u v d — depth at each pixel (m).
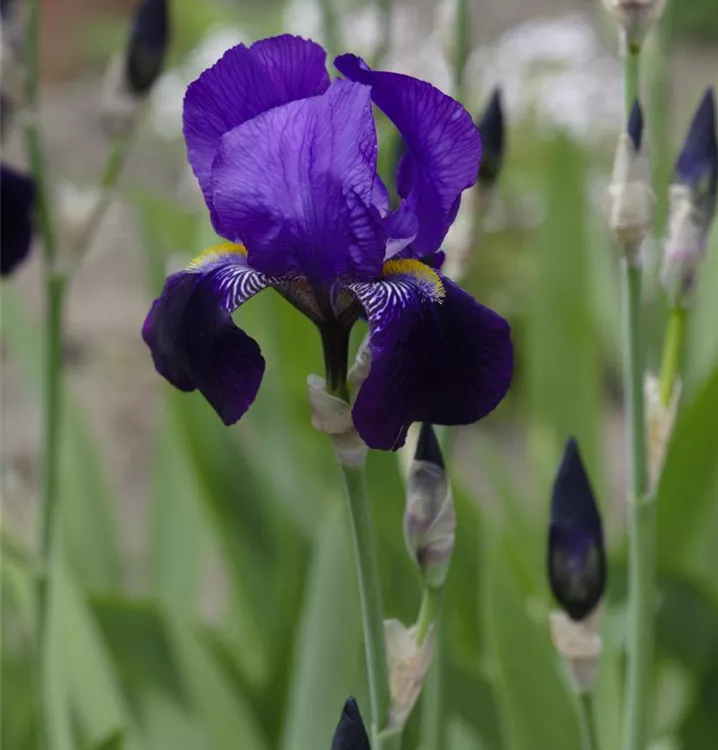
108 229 3.98
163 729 1.41
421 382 1.07
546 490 1.67
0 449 2.93
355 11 2.76
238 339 1.08
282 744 1.38
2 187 1.35
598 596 1.18
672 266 1.23
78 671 1.38
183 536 1.72
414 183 1.10
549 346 1.74
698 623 1.41
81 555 1.70
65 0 5.63
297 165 1.08
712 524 1.59
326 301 1.09
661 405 1.24
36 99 1.36
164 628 1.47
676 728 1.44
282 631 1.52
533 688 1.32
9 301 1.69
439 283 1.09
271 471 1.61
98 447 2.02
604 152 3.26
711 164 1.22
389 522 1.38
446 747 1.37
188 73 3.67
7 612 1.55
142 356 3.44
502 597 1.33
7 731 1.41
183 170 3.93
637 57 1.20
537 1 5.41
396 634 1.12
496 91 1.27
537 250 1.77
